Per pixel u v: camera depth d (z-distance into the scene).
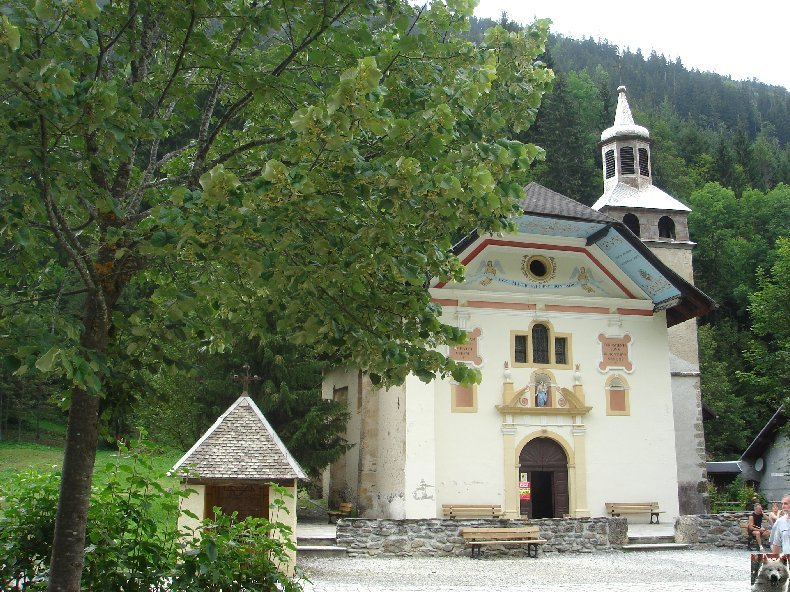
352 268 6.99
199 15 7.35
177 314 7.21
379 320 7.68
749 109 133.75
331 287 7.23
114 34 7.70
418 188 6.24
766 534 21.98
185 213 6.30
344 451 29.31
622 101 40.78
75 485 6.62
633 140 39.53
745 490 35.03
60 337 5.96
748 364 58.06
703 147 81.06
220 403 28.59
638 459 25.92
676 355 35.84
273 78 7.45
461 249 25.20
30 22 5.82
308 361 29.55
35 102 5.90
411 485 23.27
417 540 19.84
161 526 10.04
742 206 64.81
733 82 151.75
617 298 26.81
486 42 8.78
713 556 20.56
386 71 7.82
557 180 57.16
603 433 25.84
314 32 7.80
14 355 5.81
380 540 19.70
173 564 7.24
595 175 61.62
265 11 7.39
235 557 7.30
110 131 6.13
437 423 24.42
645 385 26.52
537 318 25.94
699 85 134.50
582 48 144.12
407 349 7.63
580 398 25.61
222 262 7.43
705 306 26.23
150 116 8.29
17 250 7.50
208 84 8.91
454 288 25.33
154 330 7.19
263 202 6.20
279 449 15.58
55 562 6.46
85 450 6.72
